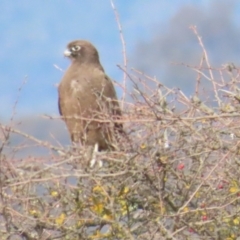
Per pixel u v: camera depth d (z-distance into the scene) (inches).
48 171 452.1
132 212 464.1
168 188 472.1
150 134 461.7
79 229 455.2
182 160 469.7
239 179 458.9
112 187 458.9
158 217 447.5
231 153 452.4
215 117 450.9
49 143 459.5
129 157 458.6
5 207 438.3
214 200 454.6
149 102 462.9
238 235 457.7
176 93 471.2
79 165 458.6
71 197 453.4
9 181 440.5
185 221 454.9
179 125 456.4
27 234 455.5
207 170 467.5
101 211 449.7
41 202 457.7
